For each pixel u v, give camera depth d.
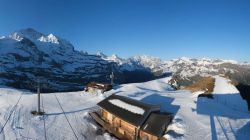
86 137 40.56
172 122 39.28
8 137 37.59
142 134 36.19
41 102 57.69
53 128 42.41
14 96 62.75
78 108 54.41
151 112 38.62
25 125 42.53
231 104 63.00
